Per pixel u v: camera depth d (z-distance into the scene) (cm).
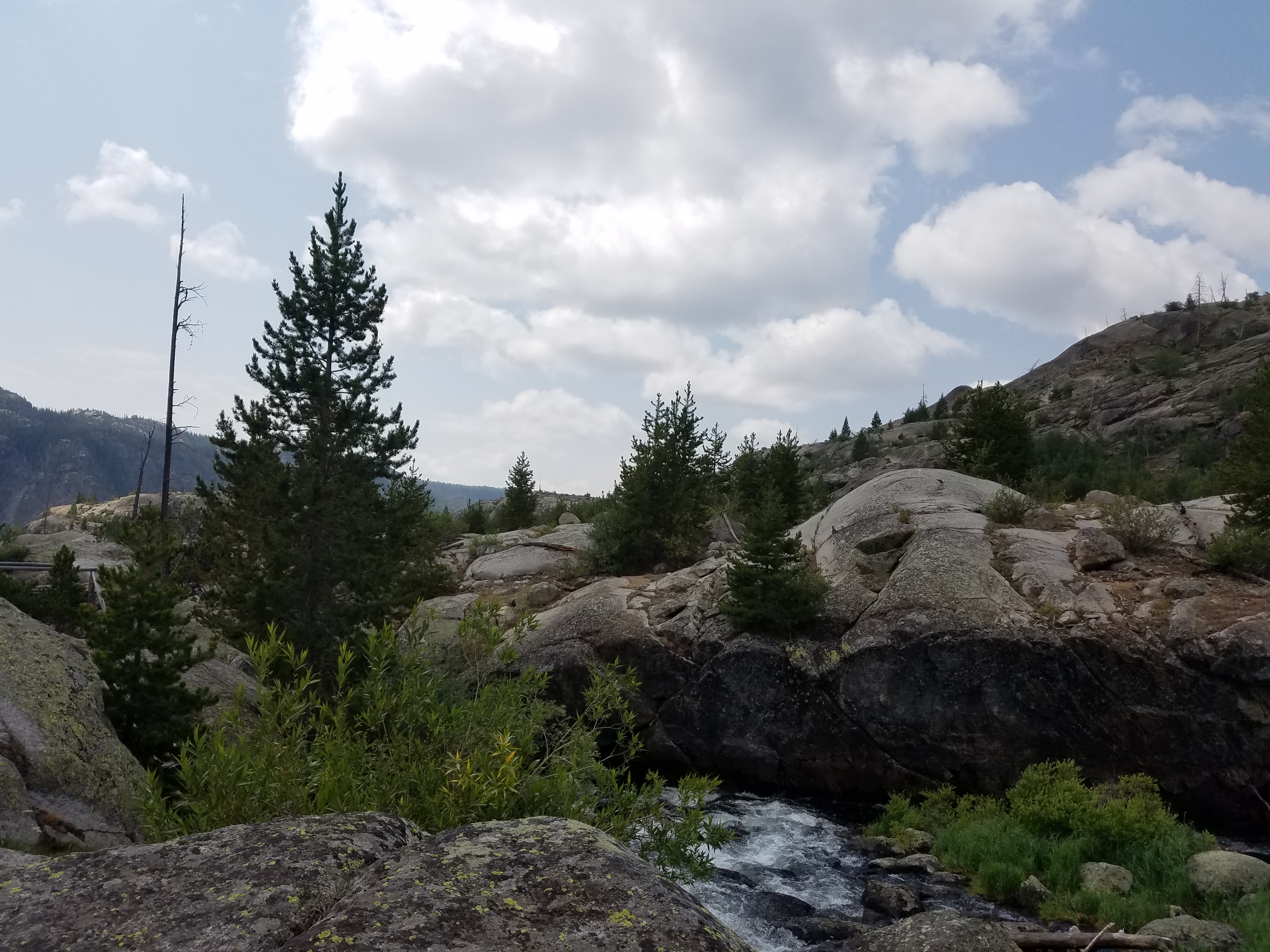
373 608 2034
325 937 194
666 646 2192
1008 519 2445
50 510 11194
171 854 256
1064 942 935
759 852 1558
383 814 306
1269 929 966
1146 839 1333
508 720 639
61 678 1026
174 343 2838
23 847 765
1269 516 2017
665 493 3111
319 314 2378
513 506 5028
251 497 2133
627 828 690
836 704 1961
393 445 2392
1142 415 6994
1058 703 1775
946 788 1781
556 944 198
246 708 1049
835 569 2369
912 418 11281
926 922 750
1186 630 1766
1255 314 9544
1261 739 1631
